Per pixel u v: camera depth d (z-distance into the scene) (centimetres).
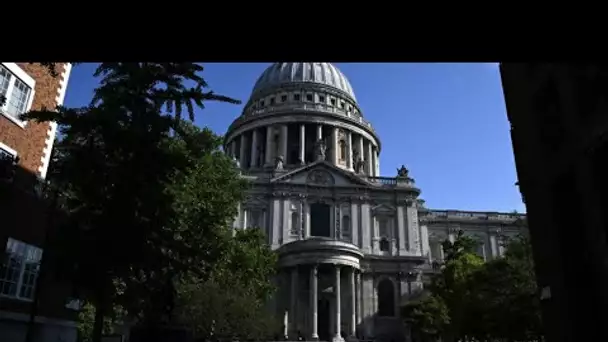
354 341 6475
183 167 1861
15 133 2469
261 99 10838
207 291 3434
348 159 9606
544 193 1515
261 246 5666
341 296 6919
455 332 5206
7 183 2280
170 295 1873
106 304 1748
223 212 3612
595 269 1309
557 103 1491
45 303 2567
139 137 1703
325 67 11188
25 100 2567
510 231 9144
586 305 1367
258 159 9562
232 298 3638
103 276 1680
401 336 6962
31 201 2511
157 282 1842
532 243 1581
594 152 1292
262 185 7644
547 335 1495
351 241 7531
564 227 1459
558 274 1444
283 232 7362
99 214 1728
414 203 7906
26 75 2559
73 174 1684
